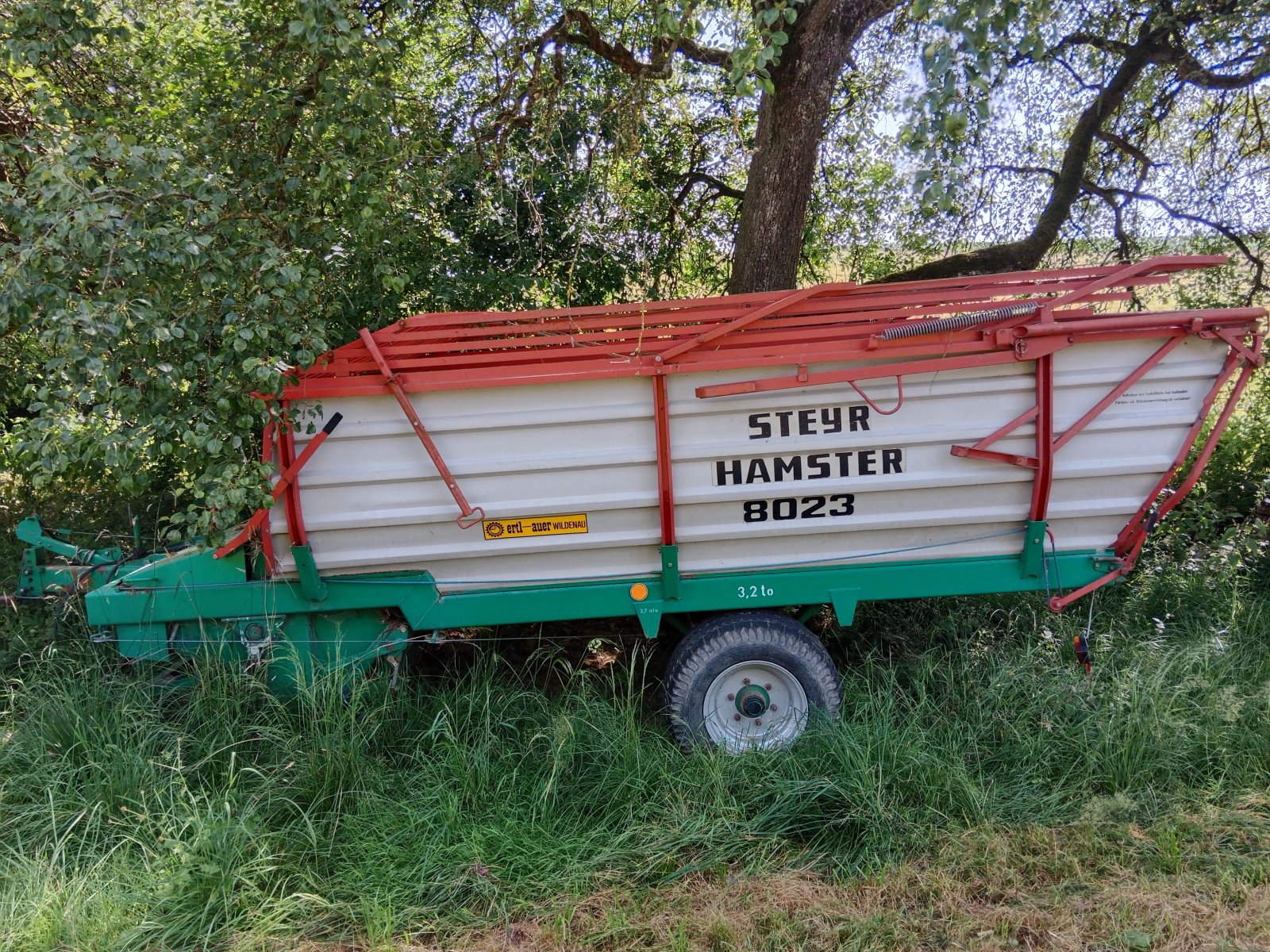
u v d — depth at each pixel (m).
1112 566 4.42
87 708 4.10
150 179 3.58
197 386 3.78
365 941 3.26
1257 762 4.12
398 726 4.36
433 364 4.09
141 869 3.43
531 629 5.39
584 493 4.21
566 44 6.71
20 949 3.08
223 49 5.64
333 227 4.56
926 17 3.62
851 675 4.77
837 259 8.86
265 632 4.41
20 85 4.98
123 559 4.84
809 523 4.28
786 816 3.82
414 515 4.17
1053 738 4.28
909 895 3.46
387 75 4.43
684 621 4.70
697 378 4.10
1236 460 7.08
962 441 4.18
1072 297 4.04
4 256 3.48
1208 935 3.21
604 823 3.80
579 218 6.68
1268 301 7.89
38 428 3.39
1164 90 7.75
